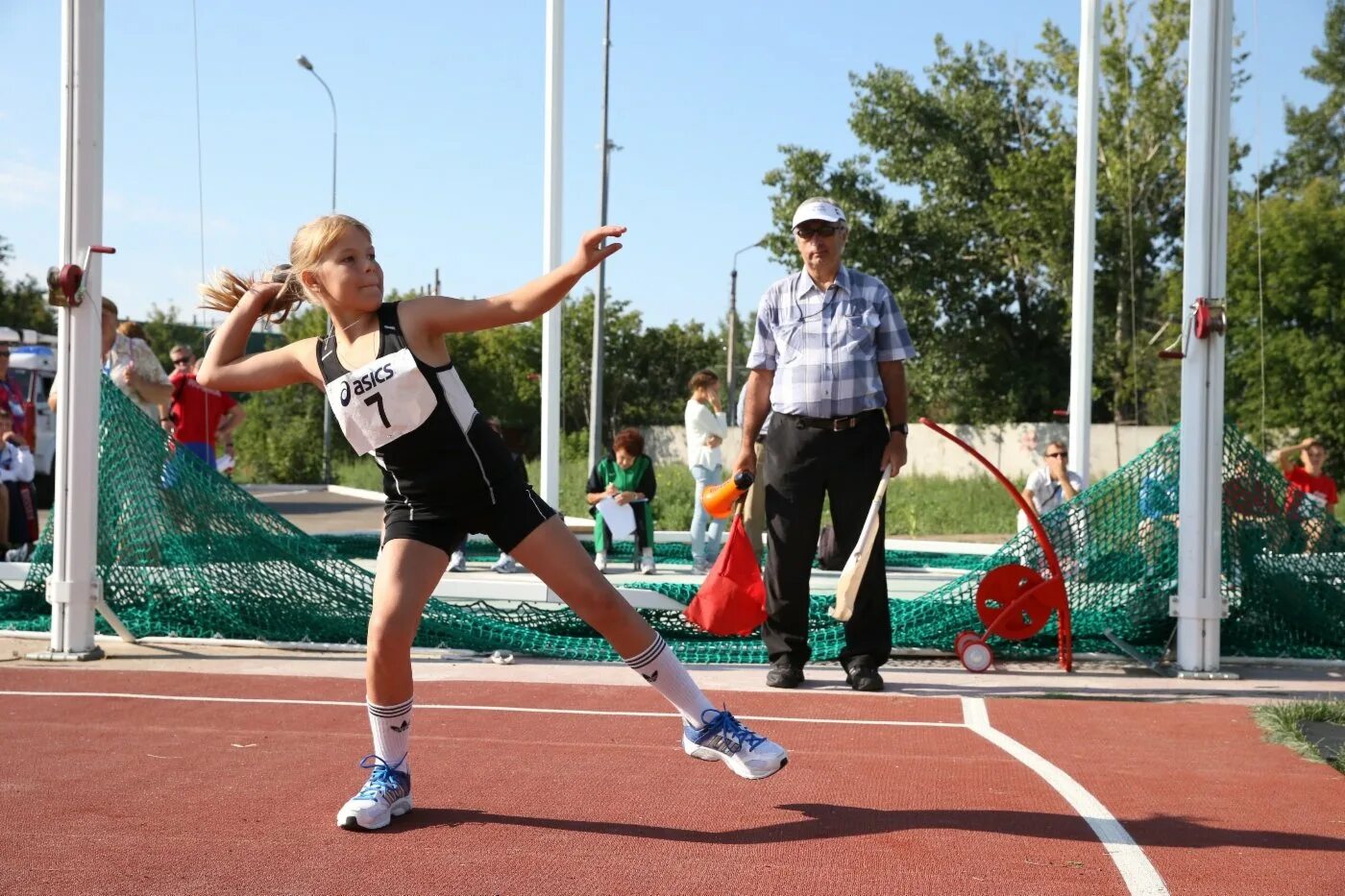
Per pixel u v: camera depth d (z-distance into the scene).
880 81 44.97
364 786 4.09
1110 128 41.59
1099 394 42.72
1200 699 6.20
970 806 4.04
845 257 43.47
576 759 4.70
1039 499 10.62
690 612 6.18
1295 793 4.25
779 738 5.19
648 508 12.46
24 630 7.83
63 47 6.90
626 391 53.91
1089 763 4.73
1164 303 39.03
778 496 6.46
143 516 7.60
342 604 7.54
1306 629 7.39
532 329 50.12
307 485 36.28
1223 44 6.72
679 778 4.40
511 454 3.88
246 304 3.89
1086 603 7.34
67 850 3.49
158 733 5.12
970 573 7.46
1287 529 7.33
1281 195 41.78
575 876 3.29
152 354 9.89
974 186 44.81
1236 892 3.20
